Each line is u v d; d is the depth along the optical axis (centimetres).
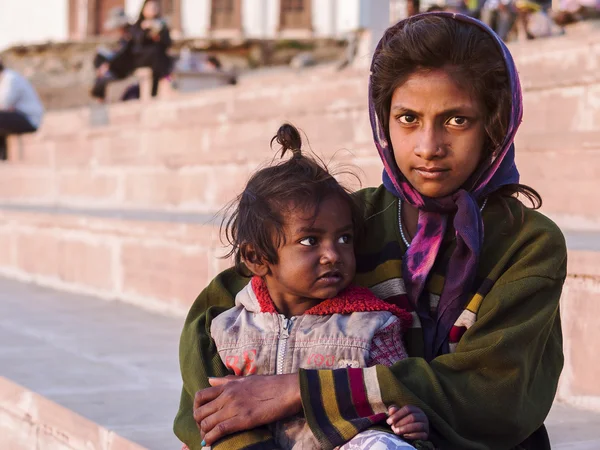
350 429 145
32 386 262
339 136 543
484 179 156
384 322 156
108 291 444
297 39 2084
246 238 159
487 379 149
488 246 157
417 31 150
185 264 386
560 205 364
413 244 161
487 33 151
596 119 406
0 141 923
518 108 153
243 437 150
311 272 155
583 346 240
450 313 157
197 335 169
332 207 156
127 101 995
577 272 241
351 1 2112
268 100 723
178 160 582
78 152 814
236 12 2220
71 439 234
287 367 157
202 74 1027
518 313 152
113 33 2405
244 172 522
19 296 452
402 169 157
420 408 146
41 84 1933
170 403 247
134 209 607
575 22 795
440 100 149
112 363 298
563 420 229
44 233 494
